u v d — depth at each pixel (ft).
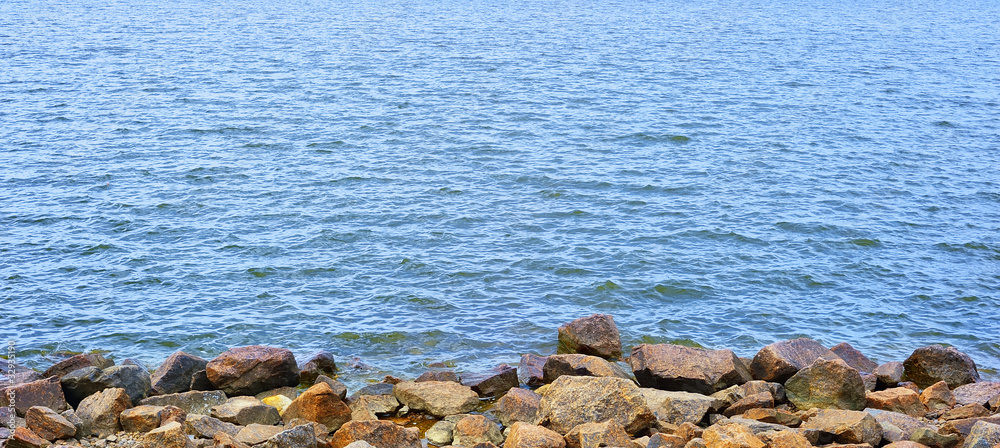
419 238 115.55
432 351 82.58
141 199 131.13
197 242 112.78
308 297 95.30
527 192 139.03
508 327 88.28
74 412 61.93
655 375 70.79
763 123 196.95
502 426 64.08
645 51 335.67
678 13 548.72
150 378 69.51
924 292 100.01
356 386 74.38
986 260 111.45
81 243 111.24
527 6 596.70
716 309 94.17
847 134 186.50
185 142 170.30
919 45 371.76
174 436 54.75
